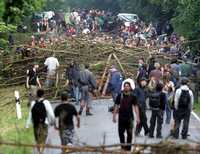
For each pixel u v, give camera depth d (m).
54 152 29.91
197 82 46.78
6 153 28.80
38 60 52.00
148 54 53.16
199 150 21.00
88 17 100.31
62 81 49.22
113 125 38.75
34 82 46.66
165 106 35.28
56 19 96.12
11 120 39.88
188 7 54.69
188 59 55.00
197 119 41.69
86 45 52.38
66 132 28.89
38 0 59.56
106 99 50.06
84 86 42.47
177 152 21.02
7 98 47.28
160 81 39.09
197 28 55.78
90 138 34.31
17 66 52.47
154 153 21.16
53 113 29.55
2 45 56.41
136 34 85.69
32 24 85.56
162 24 88.56
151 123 34.97
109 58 51.59
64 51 51.72
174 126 34.34
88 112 42.66
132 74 51.50
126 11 111.88
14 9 57.06
